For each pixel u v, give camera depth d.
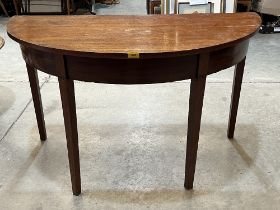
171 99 2.59
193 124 1.52
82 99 2.60
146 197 1.66
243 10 4.24
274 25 4.11
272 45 3.66
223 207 1.60
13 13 4.93
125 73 1.34
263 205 1.61
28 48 1.44
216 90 2.71
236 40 1.37
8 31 1.50
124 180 1.77
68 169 1.86
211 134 2.15
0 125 2.26
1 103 2.53
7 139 2.12
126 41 1.37
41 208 1.61
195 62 1.36
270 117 2.32
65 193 1.69
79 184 1.66
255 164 1.88
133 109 2.46
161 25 1.58
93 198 1.66
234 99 1.97
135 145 2.05
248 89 2.70
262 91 2.67
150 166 1.87
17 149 2.02
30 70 1.86
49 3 4.64
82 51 1.26
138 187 1.72
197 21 1.64
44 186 1.74
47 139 2.11
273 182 1.75
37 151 2.00
